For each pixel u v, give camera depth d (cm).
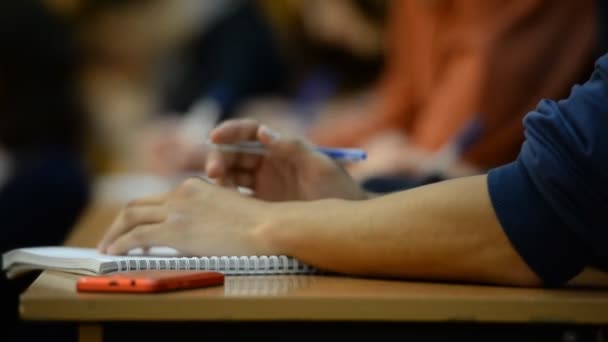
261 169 245
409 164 390
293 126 615
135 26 922
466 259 172
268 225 194
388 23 555
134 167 864
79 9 905
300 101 634
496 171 176
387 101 470
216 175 241
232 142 242
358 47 581
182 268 187
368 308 147
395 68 471
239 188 245
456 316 147
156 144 493
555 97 389
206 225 202
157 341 149
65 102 437
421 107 458
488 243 171
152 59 913
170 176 488
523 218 169
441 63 432
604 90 165
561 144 165
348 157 252
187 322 149
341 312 147
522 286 172
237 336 149
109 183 475
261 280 180
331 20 577
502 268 171
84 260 185
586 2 389
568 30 392
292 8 609
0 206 421
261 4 649
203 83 665
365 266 182
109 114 883
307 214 192
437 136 399
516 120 388
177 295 152
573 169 163
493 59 390
